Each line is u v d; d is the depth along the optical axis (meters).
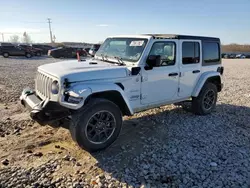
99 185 3.04
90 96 3.78
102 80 3.89
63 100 3.55
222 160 3.73
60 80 3.55
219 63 6.29
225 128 5.17
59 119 3.71
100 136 3.87
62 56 29.70
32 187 2.96
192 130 4.98
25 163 3.50
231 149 4.12
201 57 5.66
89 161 3.62
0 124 5.04
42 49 35.59
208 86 5.93
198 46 5.54
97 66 4.19
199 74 5.71
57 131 4.71
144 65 4.42
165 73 4.84
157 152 3.95
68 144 4.17
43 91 4.02
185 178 3.22
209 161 3.69
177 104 6.50
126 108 4.15
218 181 3.17
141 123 5.33
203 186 3.06
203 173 3.35
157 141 4.39
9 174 3.20
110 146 4.12
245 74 16.09
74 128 3.59
